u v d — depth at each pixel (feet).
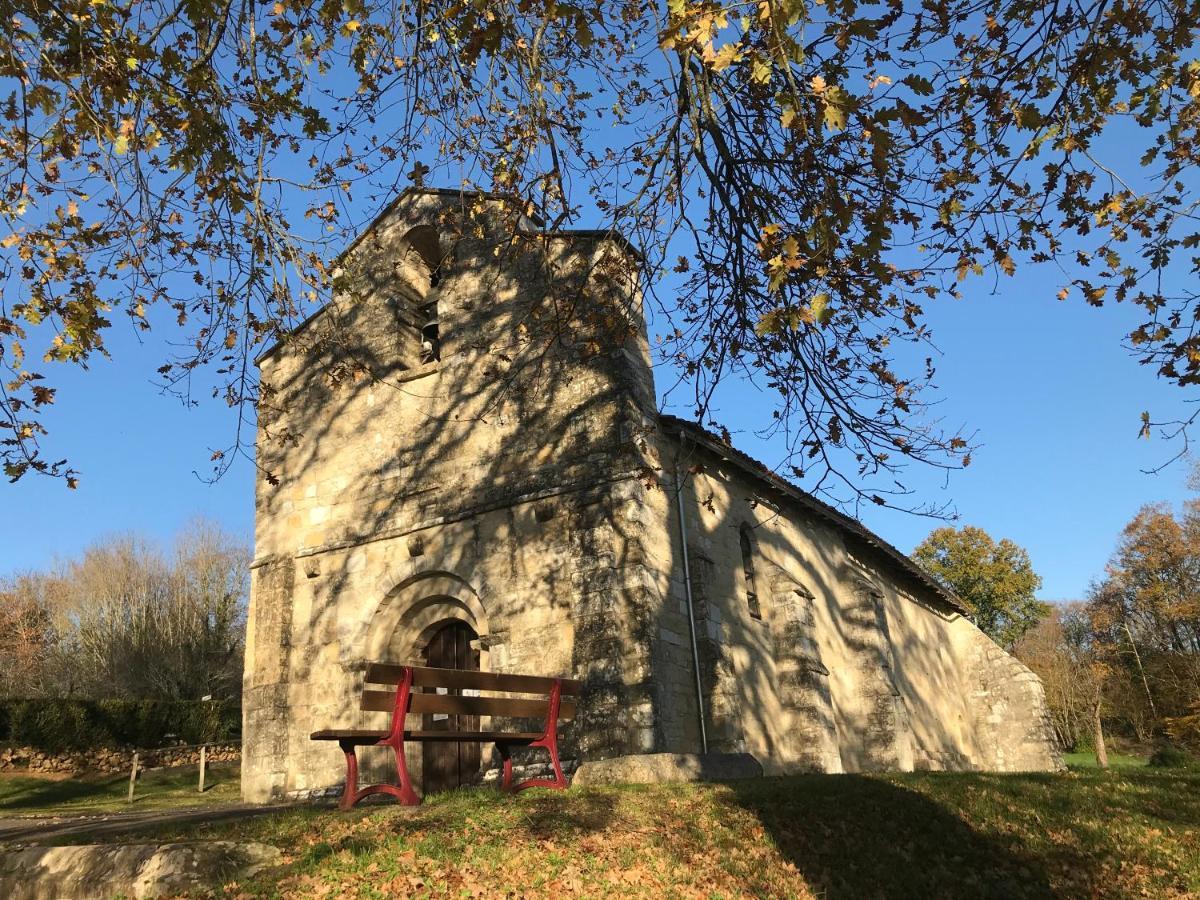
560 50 26.32
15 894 22.88
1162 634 160.86
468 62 23.25
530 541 46.14
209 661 152.25
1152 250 23.75
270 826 26.18
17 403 25.55
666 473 47.29
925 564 185.98
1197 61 21.18
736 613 50.24
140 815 46.62
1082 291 24.43
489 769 43.65
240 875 21.93
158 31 23.80
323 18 24.12
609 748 40.11
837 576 65.67
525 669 44.09
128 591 152.15
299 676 52.31
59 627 158.51
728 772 35.53
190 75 23.97
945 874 24.64
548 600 44.57
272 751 51.16
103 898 21.45
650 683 40.55
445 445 51.01
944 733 82.74
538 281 50.49
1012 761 88.99
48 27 22.61
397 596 50.75
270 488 57.21
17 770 84.89
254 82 24.98
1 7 21.70
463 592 48.21
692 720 43.32
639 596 42.06
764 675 50.88
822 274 21.12
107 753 91.76
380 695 28.12
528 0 23.13
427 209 56.59
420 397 52.95
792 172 22.20
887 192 22.12
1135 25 21.50
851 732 59.52
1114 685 157.89
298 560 54.60
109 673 143.54
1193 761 58.54
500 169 27.84
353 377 40.52
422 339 56.90
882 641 63.26
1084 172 23.53
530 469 47.37
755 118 22.38
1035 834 27.45
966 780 32.63
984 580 180.65
